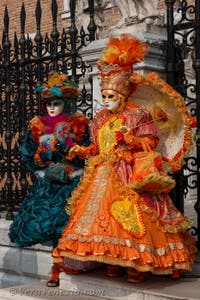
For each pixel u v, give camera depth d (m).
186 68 6.89
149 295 4.37
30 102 6.81
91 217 4.41
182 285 4.59
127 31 5.56
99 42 5.62
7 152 6.98
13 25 14.60
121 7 6.00
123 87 4.63
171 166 4.74
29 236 5.21
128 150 4.62
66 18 13.09
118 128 4.66
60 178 5.23
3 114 7.16
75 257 4.30
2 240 6.43
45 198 5.32
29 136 5.56
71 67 6.14
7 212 6.81
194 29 5.25
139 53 4.63
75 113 5.45
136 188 4.44
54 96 5.29
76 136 5.33
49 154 5.30
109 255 4.20
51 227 5.14
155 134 4.65
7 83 6.96
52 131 5.34
